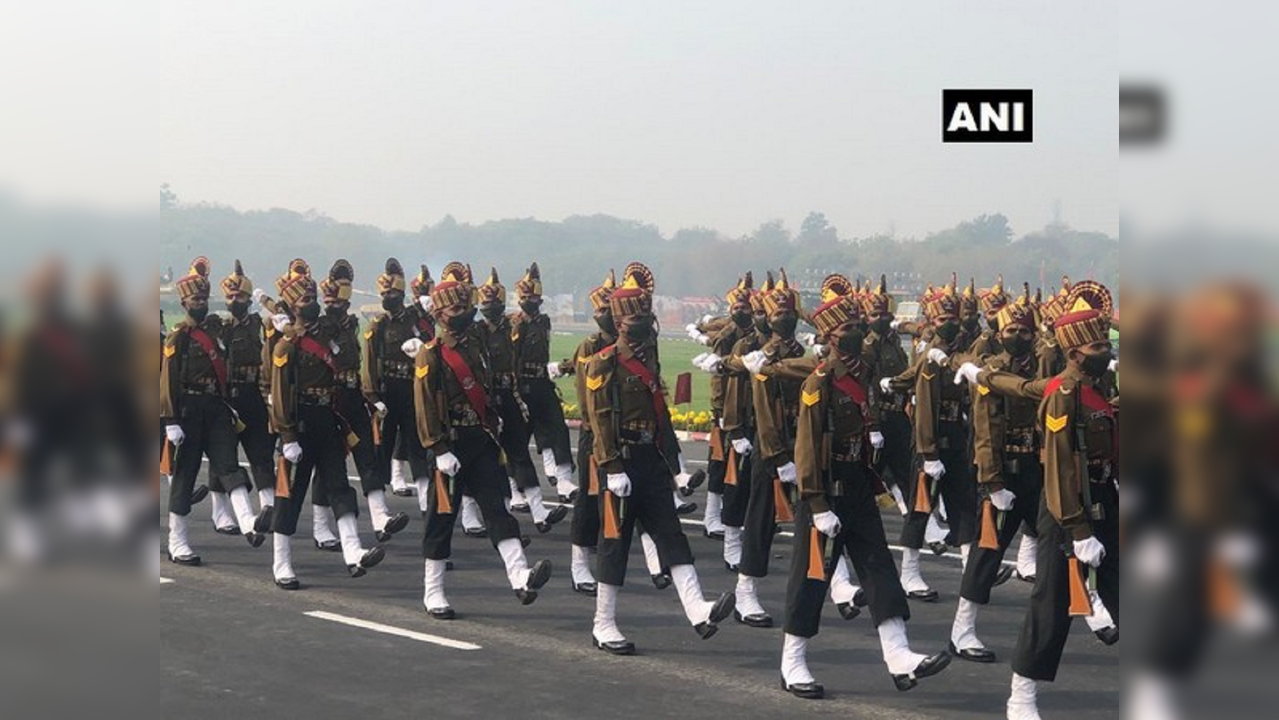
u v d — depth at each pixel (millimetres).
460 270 13102
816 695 7879
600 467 8883
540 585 9617
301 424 11016
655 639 9352
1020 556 11461
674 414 25172
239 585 10984
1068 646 9164
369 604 10344
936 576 11664
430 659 8703
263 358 12016
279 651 8828
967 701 7855
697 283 118875
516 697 7816
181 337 11797
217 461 12227
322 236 132500
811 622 7930
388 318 13906
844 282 10062
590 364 8898
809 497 7809
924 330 11586
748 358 8984
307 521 14109
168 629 9328
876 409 11859
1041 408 7316
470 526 13445
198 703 7535
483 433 9914
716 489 13211
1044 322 11375
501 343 13422
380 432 13984
